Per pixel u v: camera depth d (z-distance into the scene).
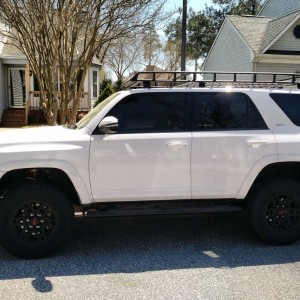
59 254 4.31
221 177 4.41
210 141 4.36
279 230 4.57
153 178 4.29
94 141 4.19
